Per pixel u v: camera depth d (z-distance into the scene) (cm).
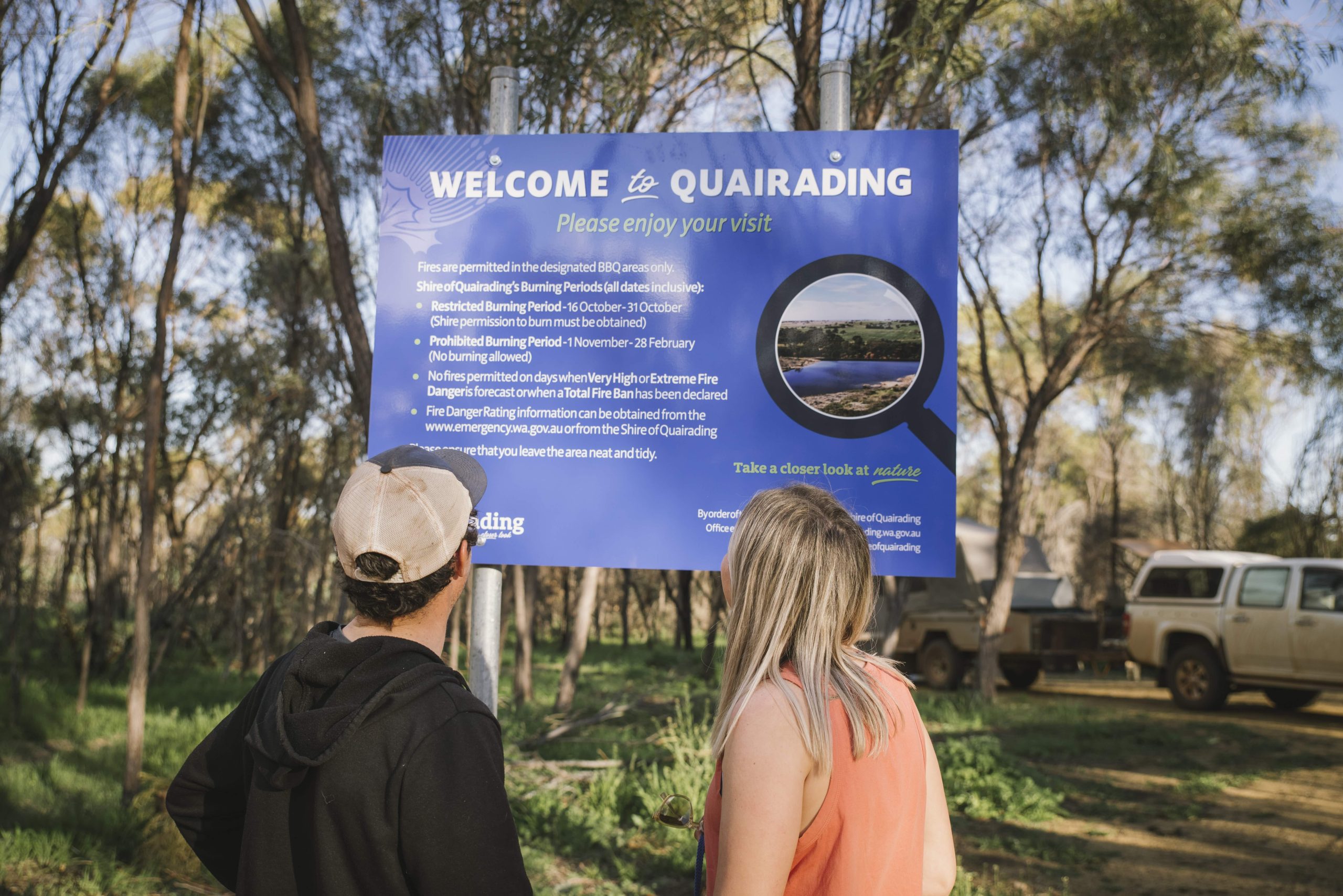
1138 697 1487
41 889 484
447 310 367
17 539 1177
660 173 363
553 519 358
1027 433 1381
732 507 353
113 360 1406
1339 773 871
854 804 150
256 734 155
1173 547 1916
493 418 362
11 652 1205
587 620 1045
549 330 363
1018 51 1051
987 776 760
